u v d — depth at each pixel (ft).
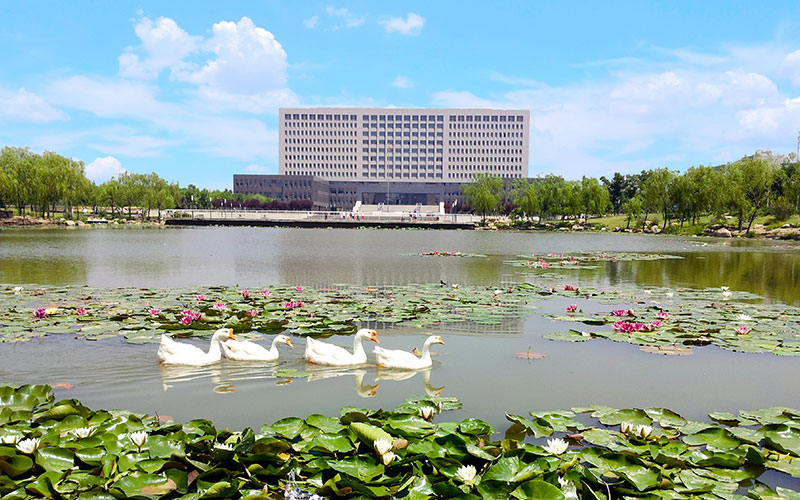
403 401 26.63
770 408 25.27
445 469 18.22
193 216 363.56
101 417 22.70
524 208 341.82
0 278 72.02
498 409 25.59
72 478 17.65
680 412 25.48
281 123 645.92
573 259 111.75
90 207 446.60
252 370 31.81
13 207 364.17
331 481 16.96
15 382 28.81
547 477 17.48
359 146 645.51
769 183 243.40
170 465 18.24
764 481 18.74
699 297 60.34
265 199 519.60
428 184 607.37
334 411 25.13
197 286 63.00
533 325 44.32
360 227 317.63
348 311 47.98
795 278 81.46
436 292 60.23
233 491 16.60
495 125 641.81
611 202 429.38
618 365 33.17
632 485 17.62
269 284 67.21
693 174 268.62
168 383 29.14
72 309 47.29
